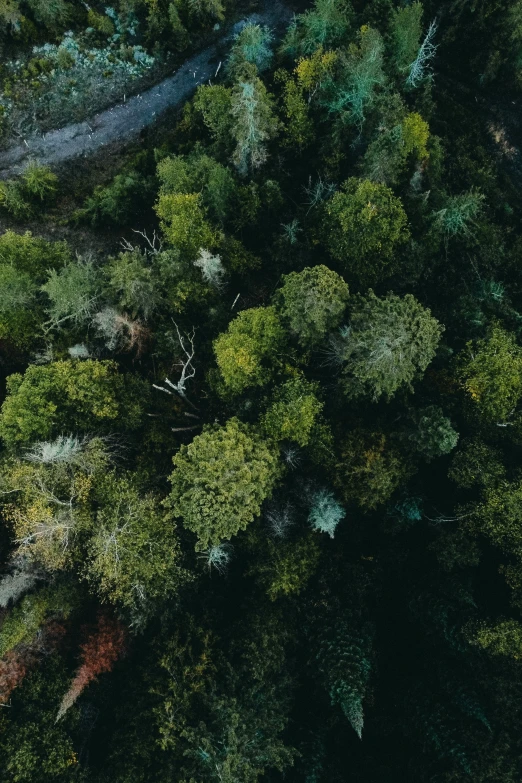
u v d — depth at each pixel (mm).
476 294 36531
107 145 43438
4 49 43125
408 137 34531
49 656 31562
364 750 33875
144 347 34969
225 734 28062
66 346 34250
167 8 41844
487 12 37938
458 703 30625
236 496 28547
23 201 41125
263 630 30969
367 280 33938
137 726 30438
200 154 38219
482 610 31516
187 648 31000
